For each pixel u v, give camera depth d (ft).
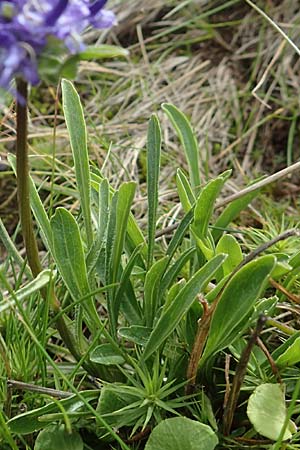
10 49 1.03
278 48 2.09
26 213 1.22
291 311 1.42
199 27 2.32
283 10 2.25
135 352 1.40
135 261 1.39
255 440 1.28
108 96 2.18
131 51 2.31
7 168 1.97
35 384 1.37
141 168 2.02
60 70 1.07
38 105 2.10
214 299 1.29
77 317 1.36
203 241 1.40
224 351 1.40
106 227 1.37
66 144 2.00
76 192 1.78
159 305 1.37
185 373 1.35
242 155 2.06
